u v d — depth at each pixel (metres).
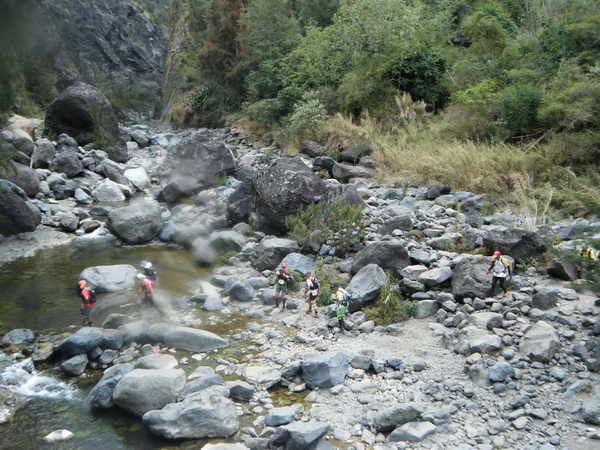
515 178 18.39
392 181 21.81
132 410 8.27
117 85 78.25
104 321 11.35
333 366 9.06
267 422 7.88
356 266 13.16
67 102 30.50
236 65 48.34
